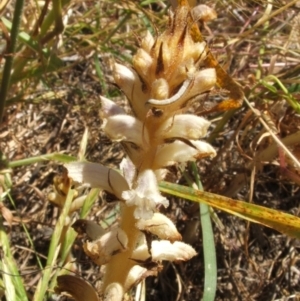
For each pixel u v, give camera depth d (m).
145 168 0.12
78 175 0.12
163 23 0.24
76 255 0.22
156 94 0.10
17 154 0.25
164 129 0.11
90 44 0.24
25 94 0.23
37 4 0.22
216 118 0.23
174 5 0.19
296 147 0.21
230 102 0.18
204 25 0.22
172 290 0.22
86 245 0.12
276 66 0.25
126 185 0.12
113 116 0.11
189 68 0.10
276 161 0.22
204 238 0.18
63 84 0.26
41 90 0.25
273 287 0.23
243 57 0.26
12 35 0.19
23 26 0.23
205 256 0.18
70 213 0.19
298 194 0.24
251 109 0.20
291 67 0.25
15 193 0.24
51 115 0.26
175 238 0.12
